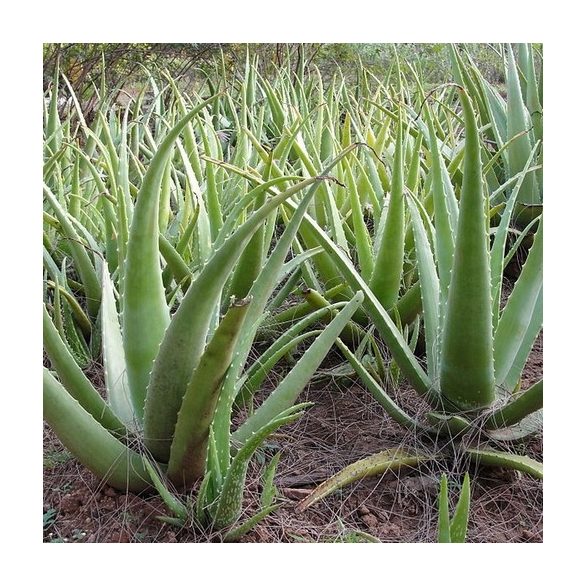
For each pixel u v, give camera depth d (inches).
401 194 79.5
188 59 201.2
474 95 127.8
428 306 75.0
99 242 105.9
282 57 212.8
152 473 58.9
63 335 84.0
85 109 178.5
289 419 53.1
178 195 109.6
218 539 61.1
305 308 87.2
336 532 65.2
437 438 72.2
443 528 54.8
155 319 62.6
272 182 66.4
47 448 75.5
